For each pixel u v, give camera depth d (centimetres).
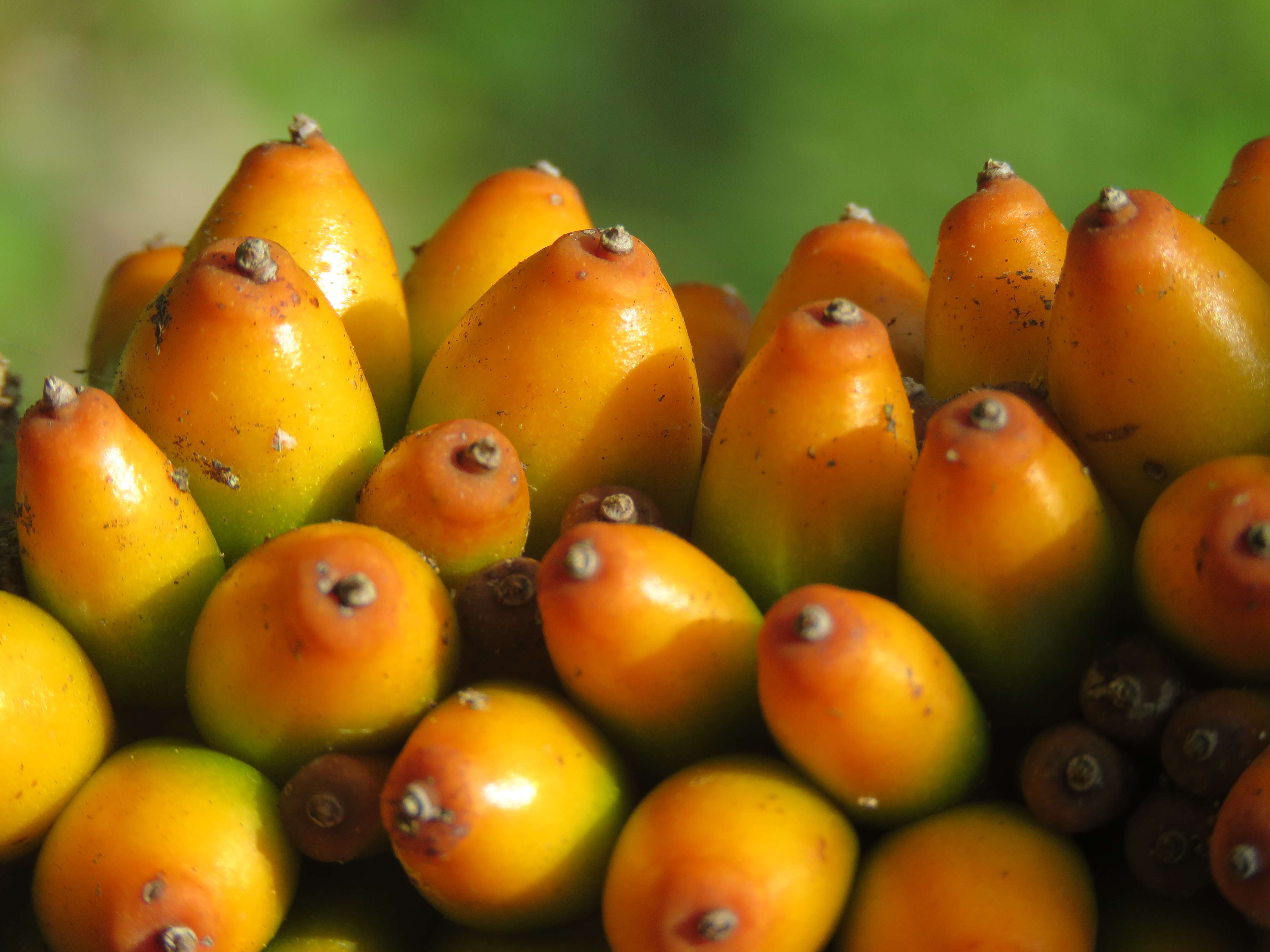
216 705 12
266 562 11
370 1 52
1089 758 11
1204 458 12
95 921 11
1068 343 12
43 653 12
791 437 12
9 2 48
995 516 11
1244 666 11
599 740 12
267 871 11
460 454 12
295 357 12
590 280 12
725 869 11
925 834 11
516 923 12
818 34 49
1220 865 11
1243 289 12
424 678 11
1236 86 45
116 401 12
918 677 11
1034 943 11
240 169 13
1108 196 12
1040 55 46
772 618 11
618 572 11
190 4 49
